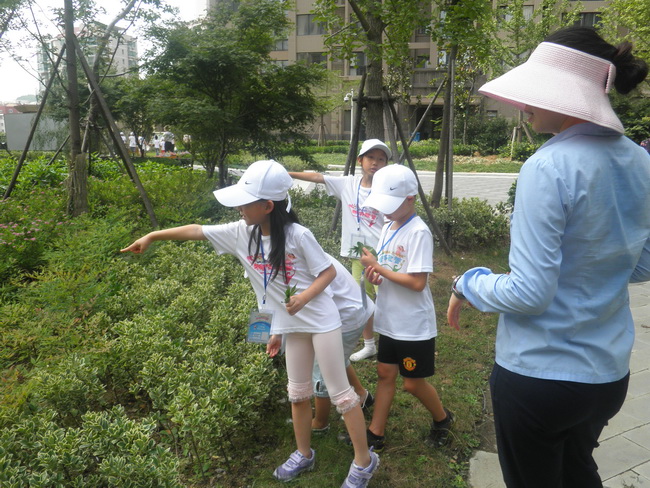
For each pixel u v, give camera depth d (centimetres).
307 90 927
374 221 397
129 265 495
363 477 244
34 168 884
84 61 638
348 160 630
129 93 904
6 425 259
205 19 916
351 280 277
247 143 927
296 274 242
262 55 899
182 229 260
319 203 802
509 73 169
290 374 255
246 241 249
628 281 165
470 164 2289
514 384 167
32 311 377
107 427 246
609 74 153
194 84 873
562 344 159
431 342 274
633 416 331
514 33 2366
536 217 150
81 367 293
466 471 274
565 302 158
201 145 924
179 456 274
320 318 242
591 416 165
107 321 371
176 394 284
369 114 671
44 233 525
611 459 287
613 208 154
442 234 664
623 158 157
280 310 248
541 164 154
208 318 396
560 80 157
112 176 1008
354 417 242
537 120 170
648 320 494
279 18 879
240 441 289
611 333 163
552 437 168
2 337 342
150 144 2883
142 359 312
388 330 273
